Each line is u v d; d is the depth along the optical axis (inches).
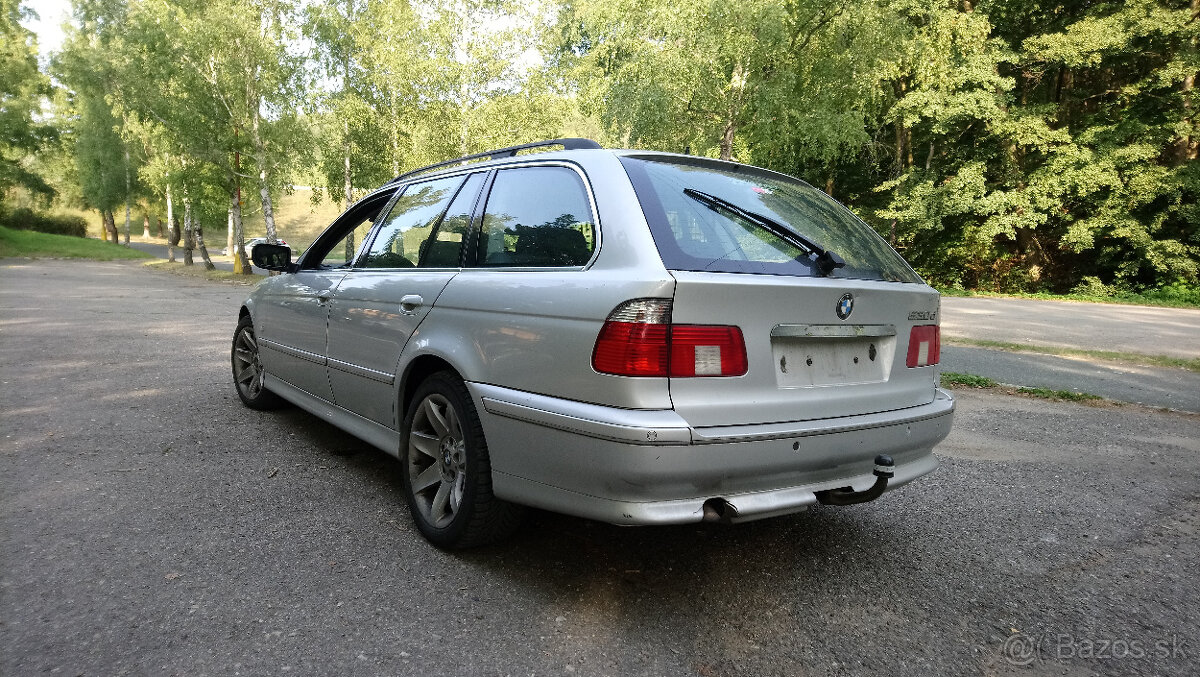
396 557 113.3
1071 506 149.2
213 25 927.7
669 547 121.8
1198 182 898.1
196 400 218.4
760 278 95.2
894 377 112.3
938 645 92.7
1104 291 978.7
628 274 90.9
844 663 87.5
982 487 161.2
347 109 955.3
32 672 79.0
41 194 1755.7
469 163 137.3
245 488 142.5
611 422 87.1
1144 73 1001.5
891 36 591.8
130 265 1332.4
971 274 1162.0
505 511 110.3
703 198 105.7
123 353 306.8
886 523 137.4
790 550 122.4
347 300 146.9
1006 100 983.0
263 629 90.2
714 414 90.0
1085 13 981.8
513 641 89.5
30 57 1704.0
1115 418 235.5
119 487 140.3
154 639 86.9
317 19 944.3
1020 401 262.8
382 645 87.4
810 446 97.1
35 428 180.4
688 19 519.8
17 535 115.9
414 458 123.6
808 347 101.0
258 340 195.0
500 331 104.7
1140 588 111.5
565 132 978.1
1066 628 98.3
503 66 909.2
